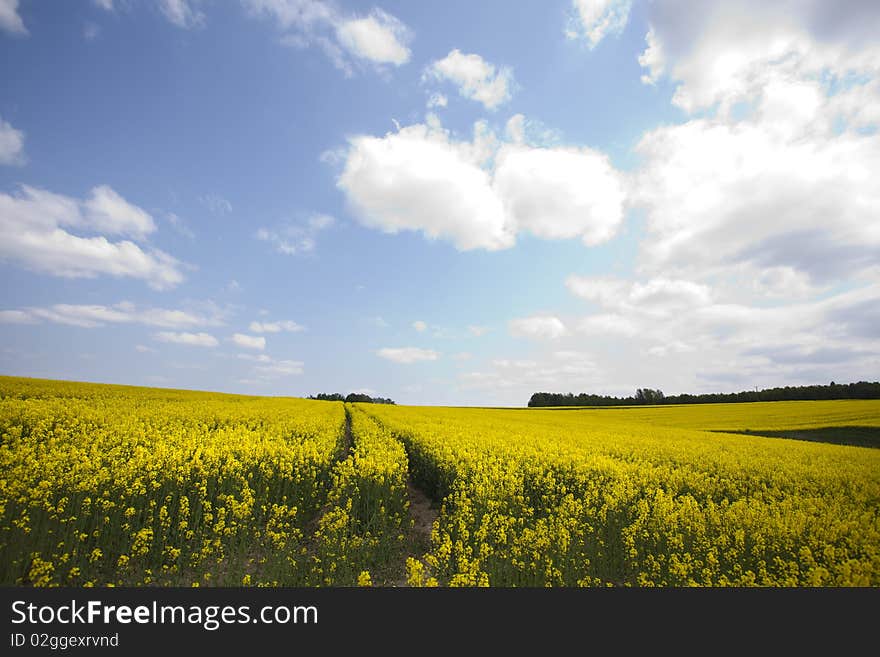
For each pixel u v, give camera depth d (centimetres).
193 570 776
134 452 1188
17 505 789
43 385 3077
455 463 1348
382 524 1002
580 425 3450
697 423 4125
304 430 2027
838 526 968
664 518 969
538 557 788
